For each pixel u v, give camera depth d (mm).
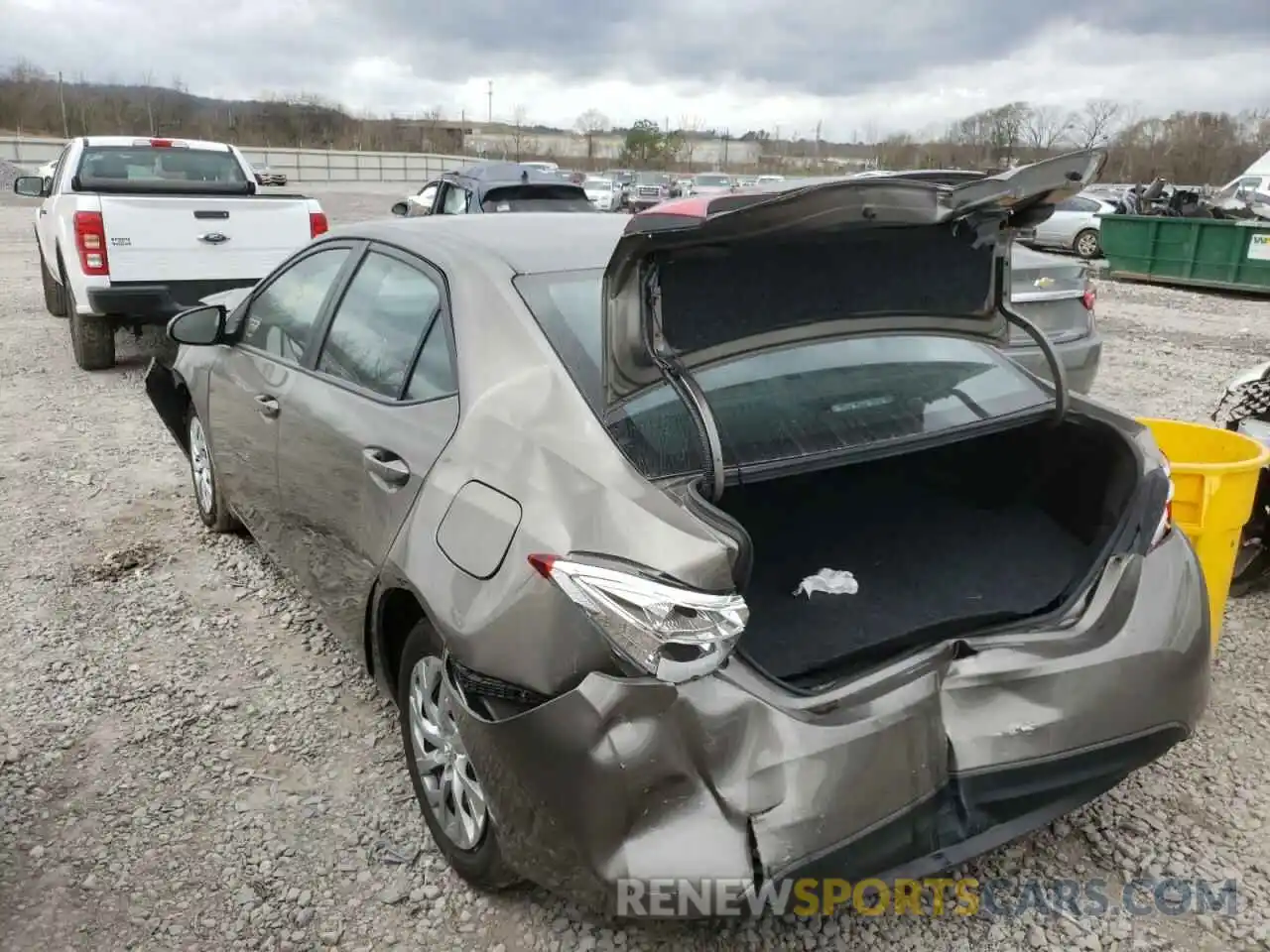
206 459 5039
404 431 2898
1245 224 14500
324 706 3650
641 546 2129
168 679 3822
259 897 2746
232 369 4246
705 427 2273
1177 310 13234
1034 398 3121
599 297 2893
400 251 3365
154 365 5141
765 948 2562
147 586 4586
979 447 3328
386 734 3482
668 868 2070
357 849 2932
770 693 2150
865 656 2451
